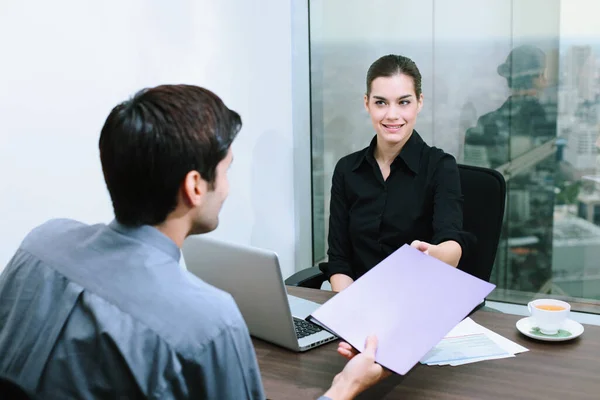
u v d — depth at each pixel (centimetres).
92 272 93
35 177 180
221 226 265
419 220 211
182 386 86
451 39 292
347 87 317
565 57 272
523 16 276
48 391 90
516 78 282
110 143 92
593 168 276
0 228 171
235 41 265
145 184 92
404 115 204
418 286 137
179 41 232
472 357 140
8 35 168
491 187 203
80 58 191
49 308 93
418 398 123
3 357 94
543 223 290
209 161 95
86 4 191
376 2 303
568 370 132
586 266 285
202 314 87
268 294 142
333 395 110
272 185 304
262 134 292
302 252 336
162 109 92
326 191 332
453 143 301
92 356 88
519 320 159
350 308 133
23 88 174
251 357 93
